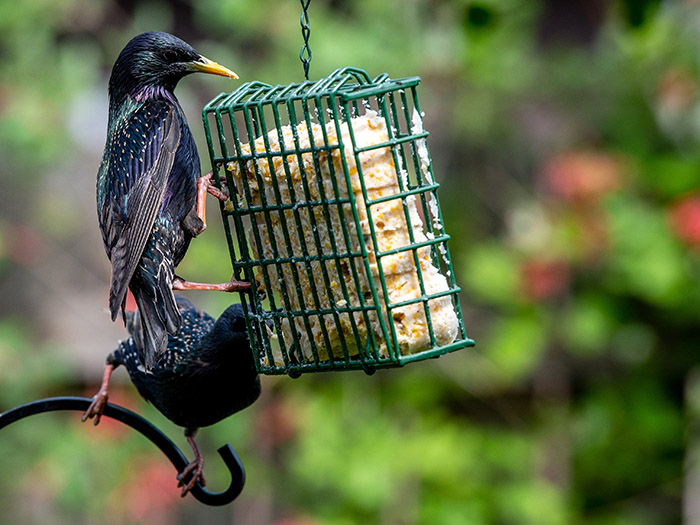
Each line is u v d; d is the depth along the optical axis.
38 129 12.51
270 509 12.92
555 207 12.77
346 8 13.48
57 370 12.67
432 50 12.64
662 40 13.19
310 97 5.64
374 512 12.48
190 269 12.32
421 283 5.74
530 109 13.70
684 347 13.31
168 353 6.25
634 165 12.98
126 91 6.62
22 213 13.88
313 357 5.99
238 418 12.27
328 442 12.36
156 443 6.79
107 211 6.23
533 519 12.52
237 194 6.01
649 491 13.78
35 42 12.71
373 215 5.70
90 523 12.20
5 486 11.74
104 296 14.08
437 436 12.56
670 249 12.32
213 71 6.68
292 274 5.92
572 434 13.46
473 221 13.63
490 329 13.10
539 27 14.85
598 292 12.91
